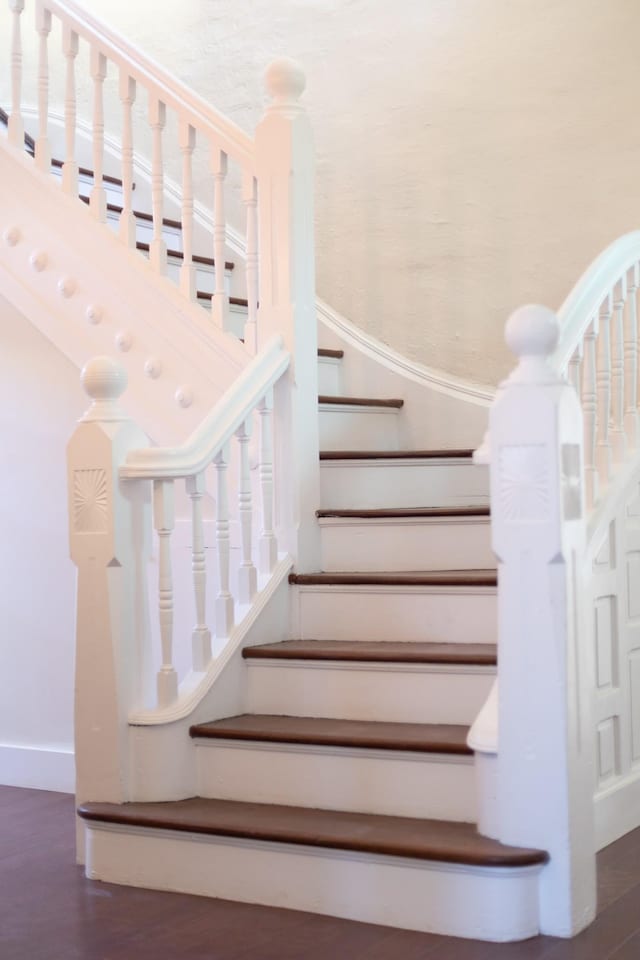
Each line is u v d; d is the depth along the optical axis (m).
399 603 3.61
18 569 4.39
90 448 3.30
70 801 4.10
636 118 4.49
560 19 4.64
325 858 2.91
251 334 3.96
